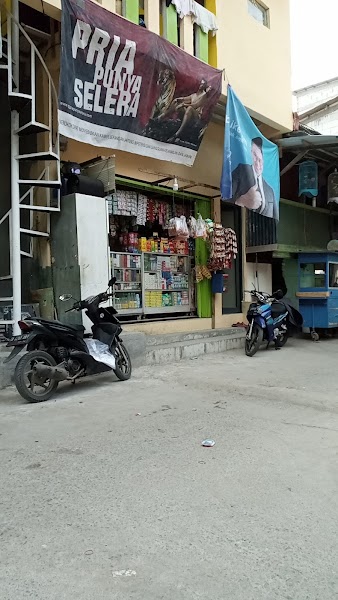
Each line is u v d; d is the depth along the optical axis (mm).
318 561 2225
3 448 3691
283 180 11984
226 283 10773
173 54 7137
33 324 5113
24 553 2279
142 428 4188
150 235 9336
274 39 10164
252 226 10938
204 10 8297
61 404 5004
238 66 9070
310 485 3027
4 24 6230
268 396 5367
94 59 6141
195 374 6633
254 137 8617
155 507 2730
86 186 6844
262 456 3520
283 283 11570
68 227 6734
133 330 8312
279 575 2119
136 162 8500
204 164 9898
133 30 6477
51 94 6535
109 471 3242
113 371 6188
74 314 6680
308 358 8125
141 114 7059
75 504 2771
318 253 10312
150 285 8969
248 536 2430
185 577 2102
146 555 2260
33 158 6324
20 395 5336
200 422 4367
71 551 2291
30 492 2932
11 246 6219
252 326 8523
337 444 3779
